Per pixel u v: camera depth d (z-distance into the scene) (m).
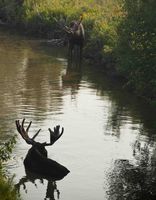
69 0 62.19
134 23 35.72
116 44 39.19
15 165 22.09
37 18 57.34
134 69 34.97
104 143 24.98
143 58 34.28
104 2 60.81
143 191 20.64
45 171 21.70
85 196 20.03
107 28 46.03
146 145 25.03
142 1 35.50
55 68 41.03
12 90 33.50
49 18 56.53
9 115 28.20
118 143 25.09
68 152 23.69
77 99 32.47
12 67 40.22
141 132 26.77
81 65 43.06
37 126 26.66
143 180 21.55
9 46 49.28
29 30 57.66
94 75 39.69
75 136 25.66
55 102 31.42
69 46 46.16
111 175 21.77
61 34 53.66
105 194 20.23
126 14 39.25
